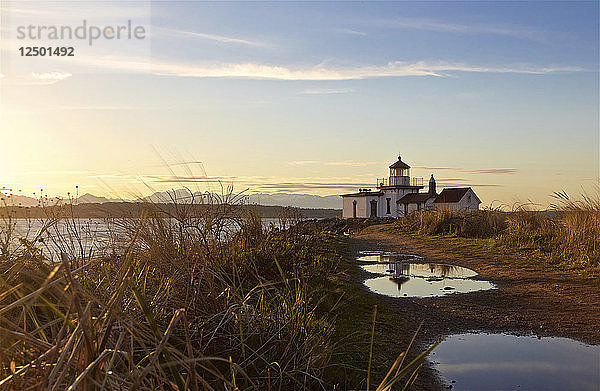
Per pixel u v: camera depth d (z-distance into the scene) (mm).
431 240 18531
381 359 4766
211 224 5730
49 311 3064
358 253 14961
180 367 3182
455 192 52469
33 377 2006
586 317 6891
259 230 8328
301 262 7922
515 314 7086
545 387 4430
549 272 10516
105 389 1858
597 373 4797
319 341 4234
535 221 16516
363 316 6402
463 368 4887
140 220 4473
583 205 14055
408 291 8750
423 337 5902
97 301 2008
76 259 3854
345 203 61062
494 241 15562
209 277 4344
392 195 57125
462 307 7504
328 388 3783
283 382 3543
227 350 3729
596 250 11492
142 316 3396
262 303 4641
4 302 2773
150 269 4500
